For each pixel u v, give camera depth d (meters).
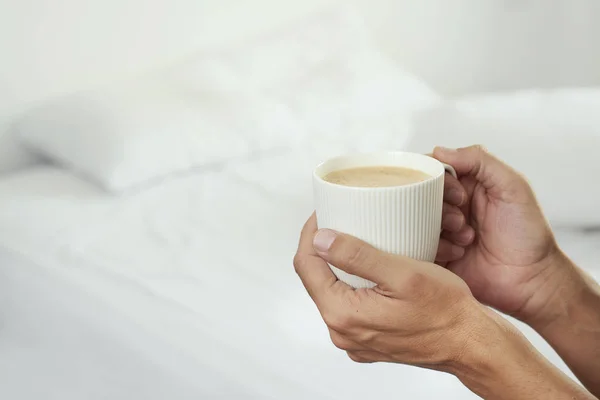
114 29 2.07
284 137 1.94
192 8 2.20
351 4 2.55
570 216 1.33
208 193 1.65
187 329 1.14
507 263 0.97
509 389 0.83
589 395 0.83
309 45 2.23
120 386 1.19
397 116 2.10
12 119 1.96
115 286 1.25
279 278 1.24
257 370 1.05
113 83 2.09
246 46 2.18
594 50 2.93
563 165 1.36
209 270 1.27
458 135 1.50
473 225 0.98
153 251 1.35
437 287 0.82
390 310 0.83
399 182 0.84
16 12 1.92
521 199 0.95
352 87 2.12
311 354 1.08
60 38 2.00
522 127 1.49
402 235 0.82
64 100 1.90
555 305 0.97
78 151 1.74
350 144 1.91
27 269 1.35
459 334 0.83
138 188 1.71
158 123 1.78
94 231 1.45
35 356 1.34
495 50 2.88
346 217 0.81
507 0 2.82
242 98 1.97
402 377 1.04
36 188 1.71
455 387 1.02
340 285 0.86
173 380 1.12
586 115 1.52
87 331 1.25
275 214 1.49
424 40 2.76
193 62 2.09
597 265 1.24
